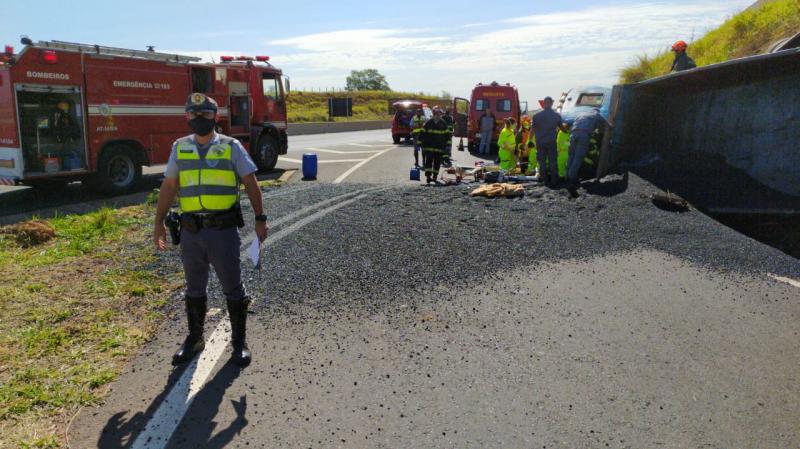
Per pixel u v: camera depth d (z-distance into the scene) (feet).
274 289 16.52
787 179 30.71
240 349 12.36
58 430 9.89
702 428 10.02
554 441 9.62
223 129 44.09
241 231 23.70
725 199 32.12
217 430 9.89
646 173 34.53
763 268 19.16
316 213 26.99
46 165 32.58
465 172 41.63
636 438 9.72
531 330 13.93
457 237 22.30
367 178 43.04
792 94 29.99
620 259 19.57
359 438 9.70
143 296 16.28
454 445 9.52
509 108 64.75
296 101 208.33
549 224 24.35
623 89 33.63
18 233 22.06
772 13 51.98
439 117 38.17
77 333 13.73
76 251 20.74
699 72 31.01
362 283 17.04
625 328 14.12
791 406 10.73
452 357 12.53
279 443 9.55
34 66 31.58
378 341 13.29
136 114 36.91
